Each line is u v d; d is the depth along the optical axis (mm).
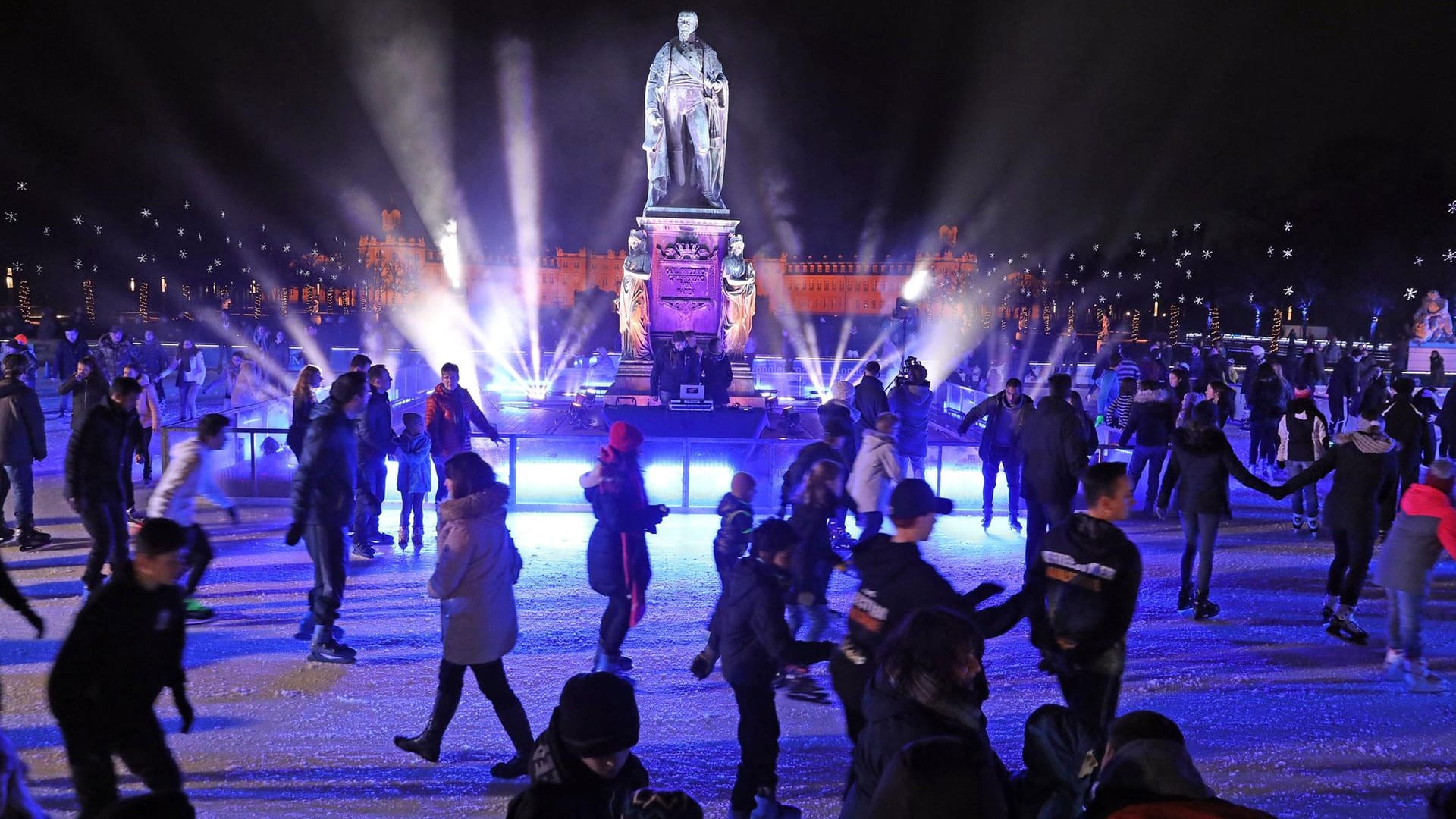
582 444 15125
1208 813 2420
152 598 4090
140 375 15773
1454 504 6824
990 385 28297
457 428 10594
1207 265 57969
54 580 8945
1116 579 4484
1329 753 5754
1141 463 12766
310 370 9547
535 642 7523
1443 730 6102
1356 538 7875
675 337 19000
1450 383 31906
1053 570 4570
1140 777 2602
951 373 28375
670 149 21000
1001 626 4594
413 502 10359
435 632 7727
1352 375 21266
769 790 4762
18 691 6340
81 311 36406
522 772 5285
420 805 4953
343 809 4895
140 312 54750
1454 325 39781
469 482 5164
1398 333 48750
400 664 7031
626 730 2795
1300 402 11750
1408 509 6926
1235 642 7875
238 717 6043
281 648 7340
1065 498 8438
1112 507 4645
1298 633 8109
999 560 10406
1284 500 14156
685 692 6566
